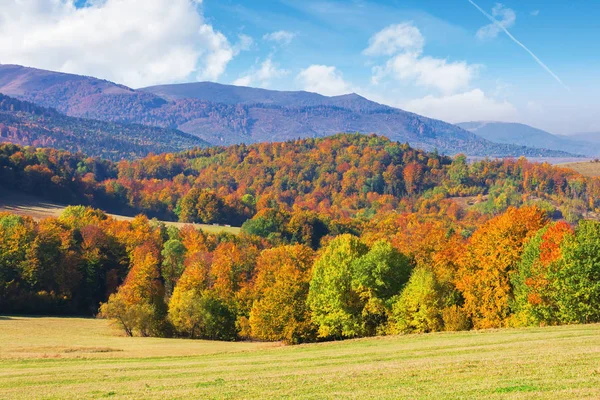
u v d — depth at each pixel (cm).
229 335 7275
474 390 2131
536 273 4656
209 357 4634
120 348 5638
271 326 6334
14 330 7081
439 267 6178
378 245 5928
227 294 7638
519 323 4869
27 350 5228
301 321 6297
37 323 7919
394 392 2236
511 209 5572
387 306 5691
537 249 4784
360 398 2167
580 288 4347
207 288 8000
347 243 6266
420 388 2275
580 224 4753
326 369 3156
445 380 2402
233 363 3956
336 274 5884
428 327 5366
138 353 5106
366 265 5744
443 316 5234
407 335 4959
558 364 2514
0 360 4481
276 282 6669
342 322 5822
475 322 5256
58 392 2909
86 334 7112
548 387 2067
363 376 2697
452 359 3039
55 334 6912
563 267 4450
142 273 8275
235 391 2572
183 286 7894
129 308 7294
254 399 2334
